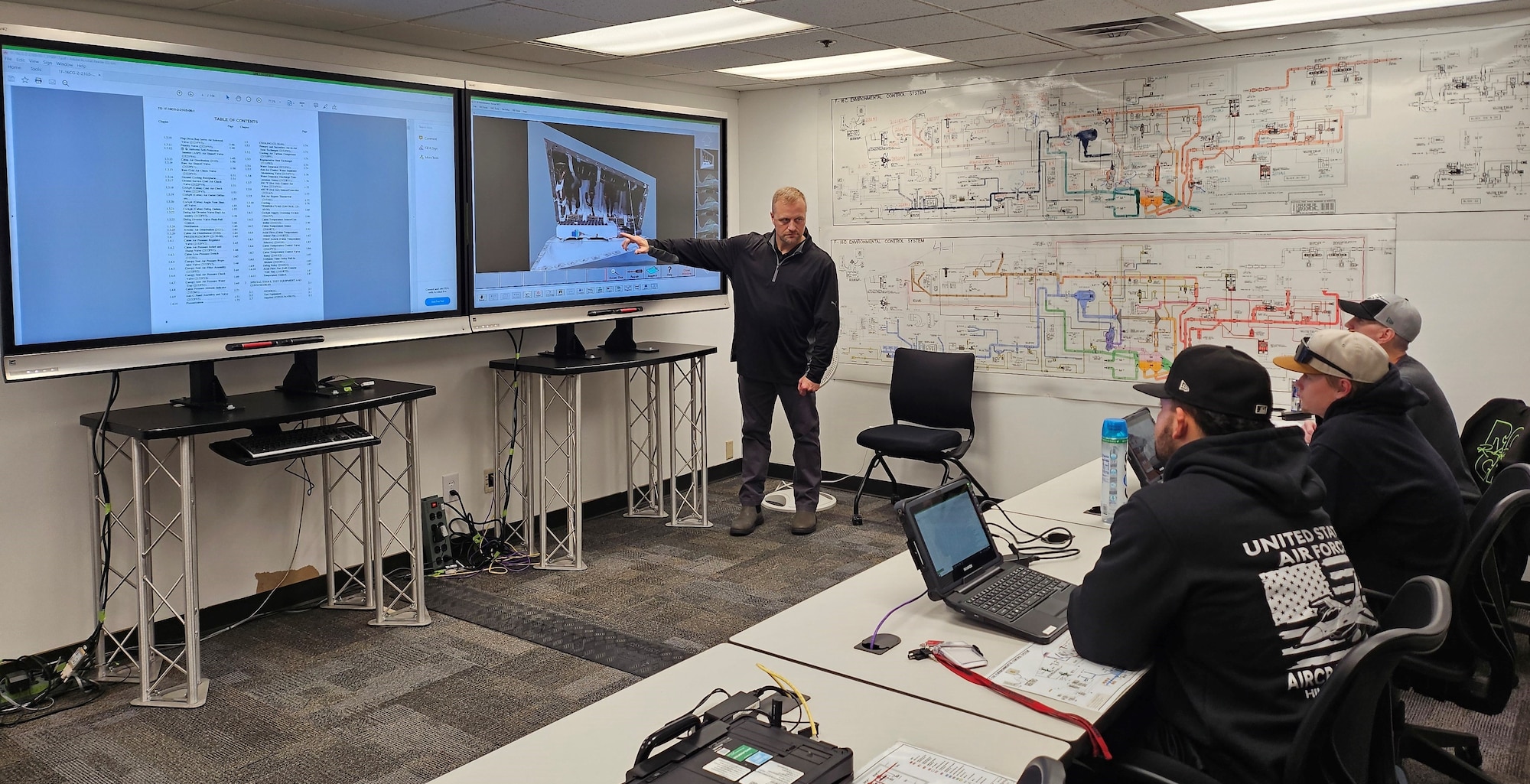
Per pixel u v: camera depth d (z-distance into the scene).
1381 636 1.52
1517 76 3.94
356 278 3.93
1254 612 1.68
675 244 5.01
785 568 4.62
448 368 4.71
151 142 3.31
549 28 4.05
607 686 3.41
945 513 2.29
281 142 3.65
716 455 6.30
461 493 4.82
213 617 3.93
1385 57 4.20
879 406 5.87
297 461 4.16
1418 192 4.19
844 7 3.76
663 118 5.12
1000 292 5.34
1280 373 4.57
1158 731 1.82
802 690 1.80
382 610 3.94
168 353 3.38
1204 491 1.77
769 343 4.98
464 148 4.23
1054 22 4.07
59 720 3.17
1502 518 2.24
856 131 5.73
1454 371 4.19
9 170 3.00
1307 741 1.54
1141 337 4.93
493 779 1.49
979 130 5.30
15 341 3.03
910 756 1.54
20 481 3.40
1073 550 2.64
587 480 5.44
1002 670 1.86
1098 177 4.96
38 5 3.33
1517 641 3.67
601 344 5.46
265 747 2.99
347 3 3.60
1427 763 2.60
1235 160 4.59
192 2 3.55
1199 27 4.19
